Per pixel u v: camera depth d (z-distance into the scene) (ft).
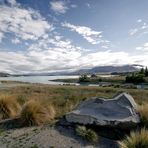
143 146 17.69
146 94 70.44
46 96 51.90
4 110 27.63
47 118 25.73
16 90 69.26
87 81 359.05
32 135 20.79
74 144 19.13
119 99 27.02
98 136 21.47
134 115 23.88
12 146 18.34
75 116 23.56
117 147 19.40
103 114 24.32
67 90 78.38
